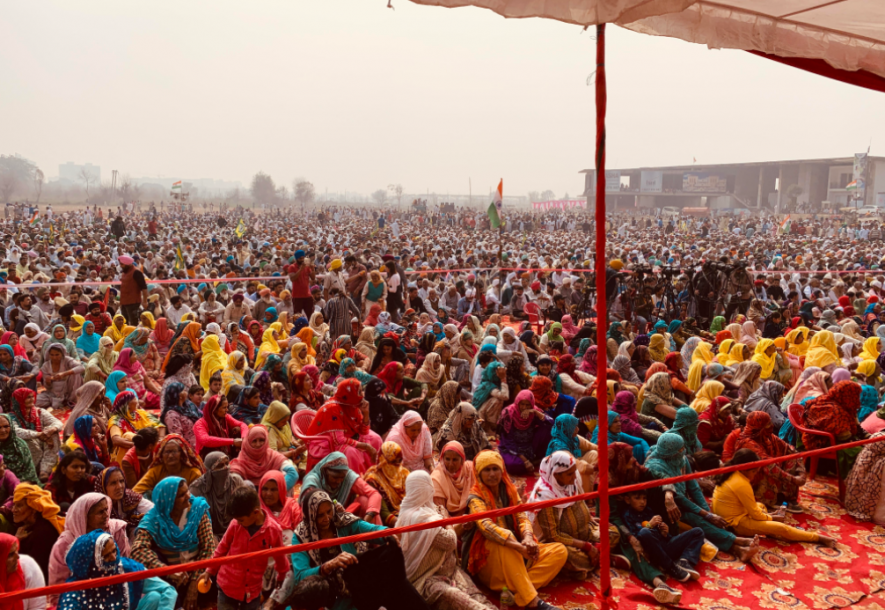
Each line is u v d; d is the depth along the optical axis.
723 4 3.14
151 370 9.11
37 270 16.47
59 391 8.12
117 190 142.00
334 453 4.70
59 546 3.88
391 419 6.82
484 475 4.46
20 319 10.44
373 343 9.70
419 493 4.21
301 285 12.32
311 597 3.55
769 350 8.72
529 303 14.60
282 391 7.27
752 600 4.36
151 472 5.06
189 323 8.77
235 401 6.99
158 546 4.16
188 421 6.31
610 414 5.87
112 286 14.34
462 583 4.16
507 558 4.27
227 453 6.00
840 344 9.96
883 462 5.57
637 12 2.51
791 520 5.63
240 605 4.03
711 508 5.38
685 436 5.90
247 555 2.99
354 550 3.93
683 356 9.96
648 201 72.88
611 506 4.91
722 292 13.15
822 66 3.60
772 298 15.24
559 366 8.38
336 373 8.42
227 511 4.01
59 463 4.61
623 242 37.06
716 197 70.81
